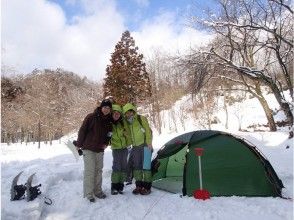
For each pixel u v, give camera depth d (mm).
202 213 5930
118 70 33188
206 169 7230
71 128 44344
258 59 16891
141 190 7195
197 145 7453
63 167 9336
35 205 5699
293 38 13305
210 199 6801
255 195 6969
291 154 12430
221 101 37000
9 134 42500
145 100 37156
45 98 40281
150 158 7348
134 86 33594
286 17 13680
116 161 7211
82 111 43375
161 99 41875
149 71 40969
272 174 7094
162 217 5836
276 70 16031
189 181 7145
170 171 8781
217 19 14602
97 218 5754
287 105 13891
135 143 7344
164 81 42562
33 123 38750
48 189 7184
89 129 6672
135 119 7371
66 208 6133
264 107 22250
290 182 8039
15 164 10438
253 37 14211
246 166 7207
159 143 17109
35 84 42906
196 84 14703
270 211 5988
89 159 6586
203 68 14188
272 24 13742
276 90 13938
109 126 6848
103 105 6742
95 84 59281
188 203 6555
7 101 40500
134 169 7336
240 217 5758
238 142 7457
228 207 6270
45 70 56750
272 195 6941
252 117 32406
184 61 14508
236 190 7062
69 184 7754
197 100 29938
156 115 40281
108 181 8352
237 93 37500
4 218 5031
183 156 8578
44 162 10703
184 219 5738
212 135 7559
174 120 35781
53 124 39750
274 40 13906
